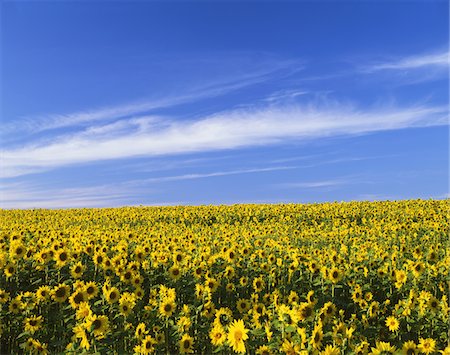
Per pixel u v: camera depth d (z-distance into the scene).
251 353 8.15
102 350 8.45
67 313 10.95
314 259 14.95
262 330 8.05
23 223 27.19
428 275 13.16
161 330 9.60
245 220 30.66
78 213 35.94
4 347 9.95
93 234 19.66
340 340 7.62
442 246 17.97
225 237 19.66
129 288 12.57
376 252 15.84
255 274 14.16
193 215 32.34
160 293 10.80
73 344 8.30
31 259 13.51
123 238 19.41
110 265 13.09
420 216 26.86
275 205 37.25
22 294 10.99
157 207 39.91
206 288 11.20
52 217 31.36
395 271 13.07
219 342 8.08
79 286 10.77
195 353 9.18
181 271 13.23
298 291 13.00
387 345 7.98
